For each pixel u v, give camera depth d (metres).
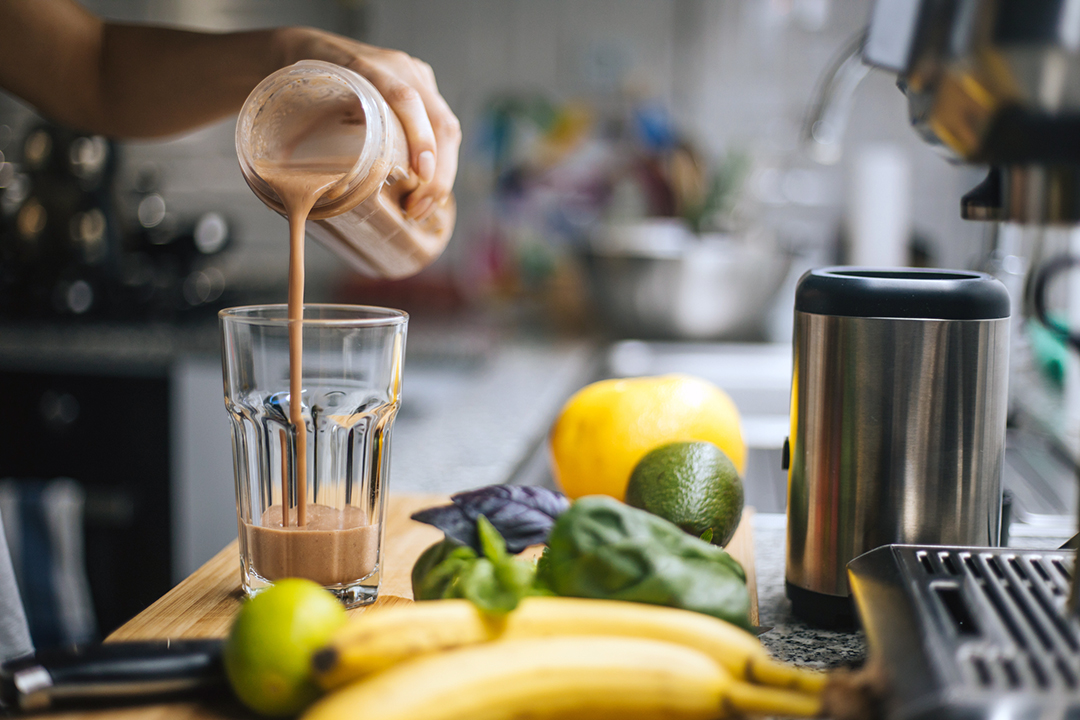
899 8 0.49
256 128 0.65
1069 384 1.23
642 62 2.41
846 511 0.60
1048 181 0.44
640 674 0.41
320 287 2.34
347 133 0.67
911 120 0.51
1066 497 1.03
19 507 1.65
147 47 0.88
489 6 2.42
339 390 0.62
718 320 1.79
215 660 0.48
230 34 0.85
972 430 0.58
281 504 0.62
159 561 1.77
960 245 2.39
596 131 2.42
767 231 2.36
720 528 0.62
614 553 0.48
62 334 1.78
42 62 0.88
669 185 2.40
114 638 0.58
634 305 1.80
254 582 0.63
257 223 2.50
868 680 0.40
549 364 1.73
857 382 0.58
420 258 0.77
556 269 2.42
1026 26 0.40
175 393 1.73
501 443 1.17
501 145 2.44
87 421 1.75
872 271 0.63
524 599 0.46
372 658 0.42
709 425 0.72
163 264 2.04
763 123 2.40
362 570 0.63
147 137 0.95
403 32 2.45
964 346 0.57
